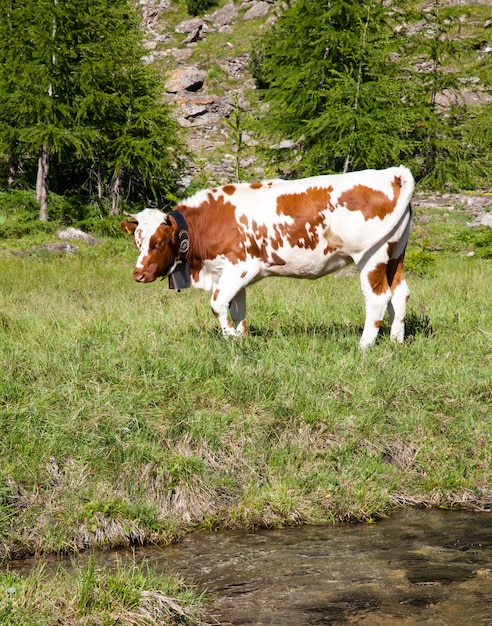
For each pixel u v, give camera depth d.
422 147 28.09
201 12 47.31
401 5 30.23
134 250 23.34
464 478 6.34
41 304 10.59
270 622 4.21
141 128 28.03
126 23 29.69
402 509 6.08
